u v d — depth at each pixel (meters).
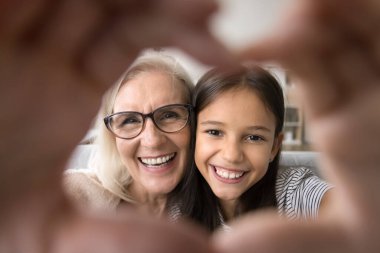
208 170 0.76
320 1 0.13
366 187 0.16
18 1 0.14
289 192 0.77
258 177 0.74
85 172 0.86
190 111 0.80
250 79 0.71
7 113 0.16
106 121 0.82
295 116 1.08
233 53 0.14
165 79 0.79
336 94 0.15
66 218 0.17
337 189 0.17
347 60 0.14
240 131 0.72
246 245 0.17
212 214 0.78
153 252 0.17
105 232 0.17
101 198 0.81
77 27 0.15
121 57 0.16
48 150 0.16
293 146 1.06
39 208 0.17
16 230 0.17
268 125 0.73
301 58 0.14
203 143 0.75
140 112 0.79
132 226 0.17
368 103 0.14
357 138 0.15
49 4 0.15
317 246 0.17
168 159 0.80
